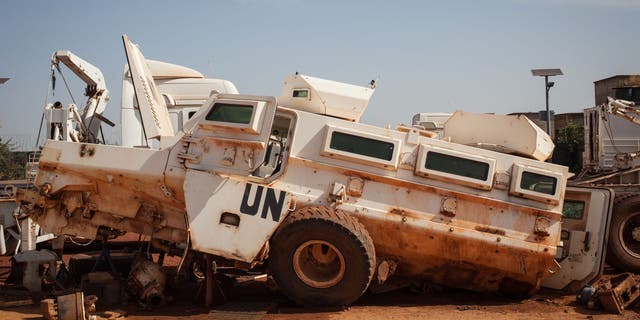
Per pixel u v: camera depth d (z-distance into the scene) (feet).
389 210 26.05
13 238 35.37
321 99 27.71
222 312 24.54
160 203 27.71
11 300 26.55
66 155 27.43
